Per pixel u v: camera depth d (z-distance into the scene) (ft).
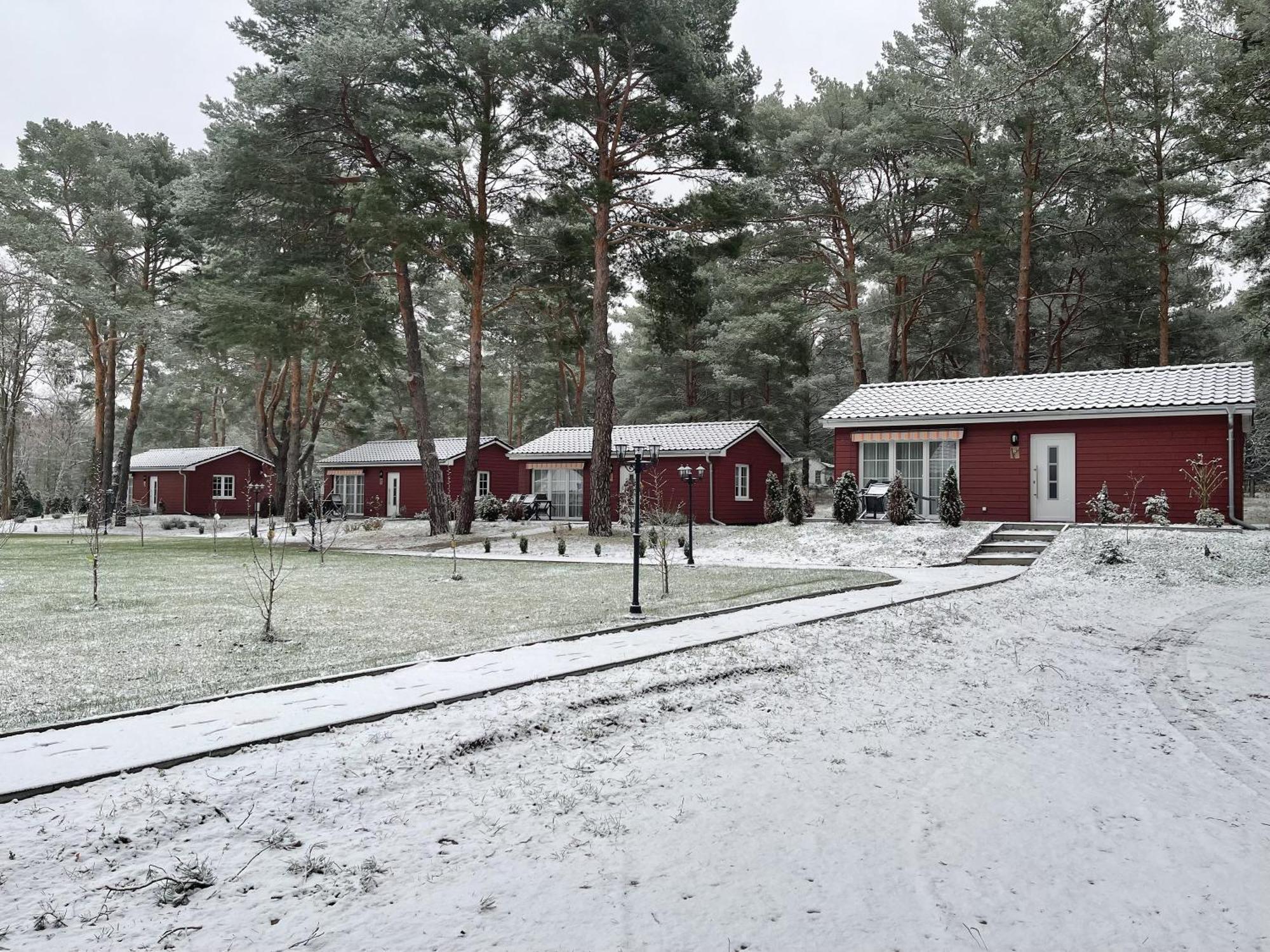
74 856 10.90
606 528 79.20
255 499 138.21
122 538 92.07
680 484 95.20
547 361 153.58
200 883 10.21
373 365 103.30
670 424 116.37
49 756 14.74
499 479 127.95
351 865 10.90
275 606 35.53
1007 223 99.25
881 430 73.00
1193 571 46.34
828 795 13.78
